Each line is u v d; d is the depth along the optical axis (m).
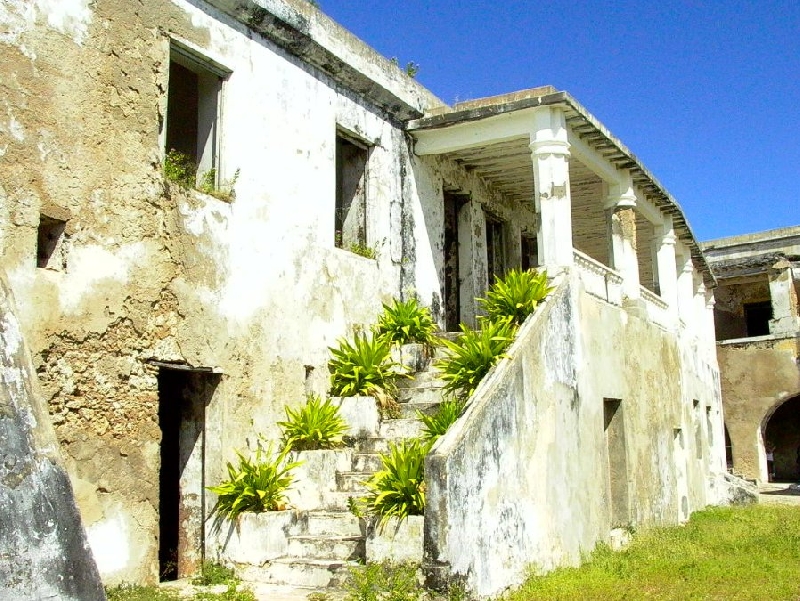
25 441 4.93
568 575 8.23
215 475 8.20
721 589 8.05
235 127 8.88
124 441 7.24
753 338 26.17
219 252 8.45
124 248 7.42
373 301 10.95
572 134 11.62
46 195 6.78
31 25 6.79
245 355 8.64
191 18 8.41
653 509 13.05
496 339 8.96
